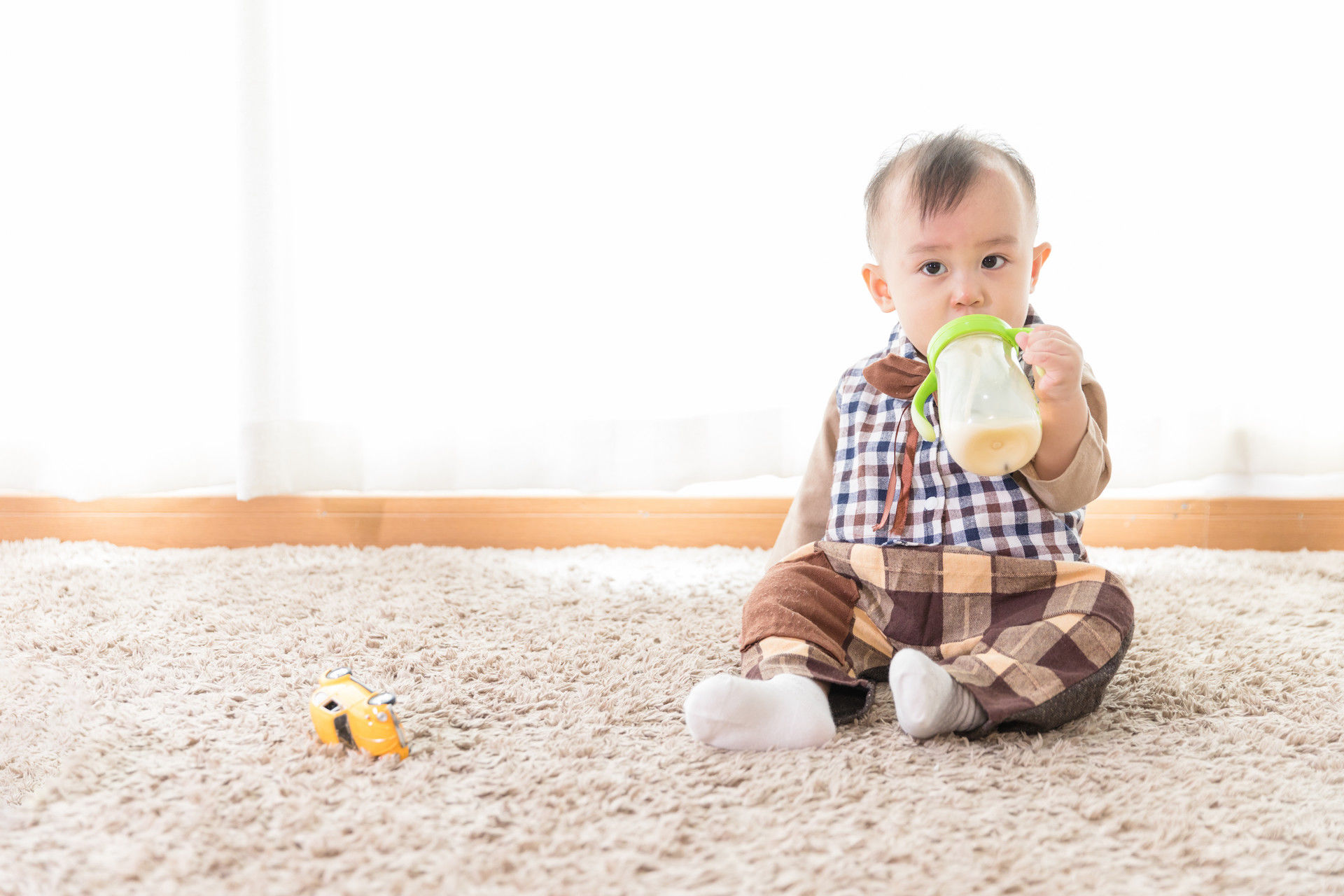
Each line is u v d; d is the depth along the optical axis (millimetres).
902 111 1396
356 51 1396
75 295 1396
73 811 666
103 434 1406
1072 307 1405
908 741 773
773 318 1412
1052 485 892
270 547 1497
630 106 1402
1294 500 1472
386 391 1421
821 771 707
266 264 1355
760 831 632
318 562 1388
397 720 755
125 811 663
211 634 1059
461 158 1405
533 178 1407
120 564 1380
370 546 1502
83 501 1413
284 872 587
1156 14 1373
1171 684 902
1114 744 772
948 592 904
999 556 899
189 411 1447
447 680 915
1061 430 862
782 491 1579
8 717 823
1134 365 1401
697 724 750
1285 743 776
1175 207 1383
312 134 1396
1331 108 1356
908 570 919
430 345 1419
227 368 1452
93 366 1401
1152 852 604
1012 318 941
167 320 1430
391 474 1430
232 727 805
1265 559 1404
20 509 1535
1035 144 1395
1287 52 1360
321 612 1141
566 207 1410
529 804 668
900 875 580
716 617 1135
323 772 714
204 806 666
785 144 1399
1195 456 1401
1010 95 1392
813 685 794
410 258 1413
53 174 1390
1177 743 777
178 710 839
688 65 1398
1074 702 790
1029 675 783
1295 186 1368
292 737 781
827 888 566
